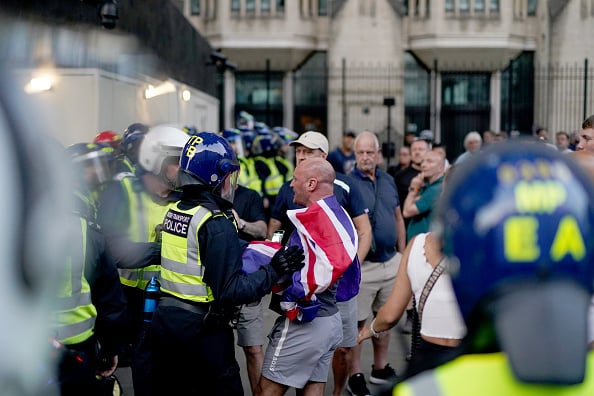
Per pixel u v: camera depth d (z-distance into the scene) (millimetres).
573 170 1204
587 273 1165
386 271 6090
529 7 22438
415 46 22375
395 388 1331
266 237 5848
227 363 3869
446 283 2973
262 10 22188
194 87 13422
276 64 22531
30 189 1025
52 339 2625
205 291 3793
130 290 5164
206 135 3861
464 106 22578
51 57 6688
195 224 3744
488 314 1198
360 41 22391
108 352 3611
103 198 4516
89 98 7559
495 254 1164
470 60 22375
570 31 22016
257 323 5332
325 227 4160
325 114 22719
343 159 12609
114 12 7738
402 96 22438
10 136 1023
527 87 22594
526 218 1159
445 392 1241
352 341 5305
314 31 22562
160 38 10430
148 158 4703
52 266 1060
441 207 1274
